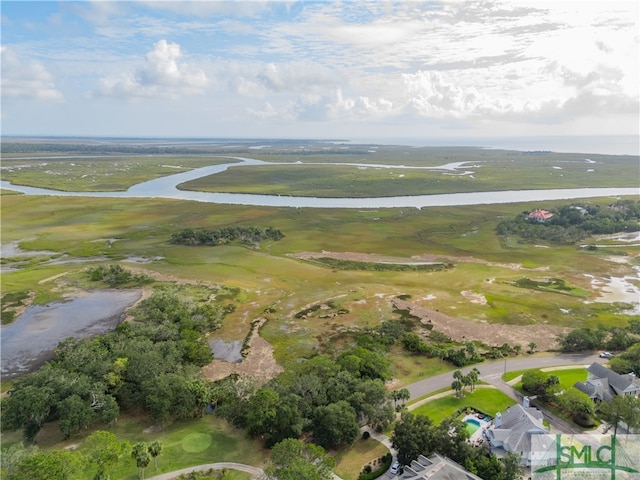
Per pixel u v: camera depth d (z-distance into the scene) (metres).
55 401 75.31
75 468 60.50
